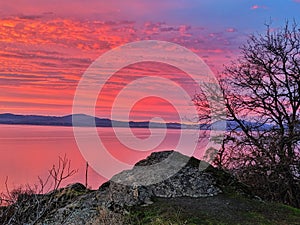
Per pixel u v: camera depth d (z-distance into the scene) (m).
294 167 15.82
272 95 17.11
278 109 17.03
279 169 15.53
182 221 8.77
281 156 15.74
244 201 10.45
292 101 17.03
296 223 9.12
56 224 9.67
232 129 16.98
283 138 15.95
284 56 17.09
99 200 10.23
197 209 9.56
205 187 10.84
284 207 10.29
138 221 8.90
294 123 15.95
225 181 11.56
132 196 9.95
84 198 10.77
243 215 9.45
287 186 15.56
